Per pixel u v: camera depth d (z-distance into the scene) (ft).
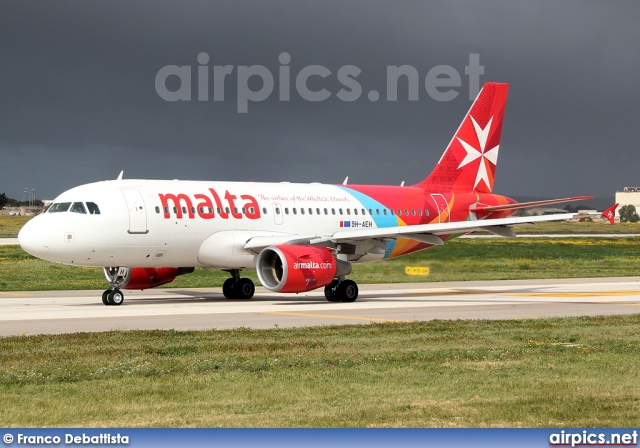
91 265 408.87
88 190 407.44
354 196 495.82
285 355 227.61
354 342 254.06
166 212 416.67
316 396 175.94
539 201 511.81
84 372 200.54
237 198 445.78
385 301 441.68
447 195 531.91
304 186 484.33
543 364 214.69
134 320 327.26
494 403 169.07
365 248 459.32
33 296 472.85
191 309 381.40
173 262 428.56
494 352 232.12
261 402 170.19
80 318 335.47
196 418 157.38
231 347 240.73
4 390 180.96
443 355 226.99
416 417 157.89
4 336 271.08
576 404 167.94
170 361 216.74
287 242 428.56
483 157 552.41
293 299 460.96
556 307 397.80
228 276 647.15
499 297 473.67
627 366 211.41
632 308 391.24
